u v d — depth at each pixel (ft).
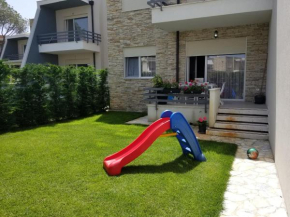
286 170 10.18
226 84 31.83
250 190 11.98
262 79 29.19
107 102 40.47
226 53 30.94
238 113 24.72
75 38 46.09
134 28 37.47
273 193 11.67
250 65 29.66
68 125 28.04
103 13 47.37
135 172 13.73
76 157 16.24
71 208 9.87
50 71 30.22
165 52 35.32
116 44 39.22
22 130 25.02
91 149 18.13
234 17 26.17
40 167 14.34
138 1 36.73
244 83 30.42
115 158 14.43
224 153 17.40
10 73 25.44
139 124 28.58
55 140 20.74
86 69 36.09
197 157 15.87
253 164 15.53
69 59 50.96
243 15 25.32
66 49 45.70
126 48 38.70
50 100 30.30
